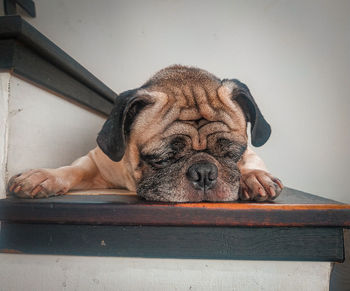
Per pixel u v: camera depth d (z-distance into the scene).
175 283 0.36
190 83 0.51
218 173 0.41
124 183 0.54
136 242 0.36
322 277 0.36
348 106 0.91
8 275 0.38
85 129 0.70
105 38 0.98
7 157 0.42
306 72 0.93
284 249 0.35
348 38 0.90
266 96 0.95
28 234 0.37
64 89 0.56
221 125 0.45
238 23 0.96
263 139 0.49
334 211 0.35
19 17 0.40
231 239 0.35
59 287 0.37
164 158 0.42
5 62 0.41
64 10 0.98
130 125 0.48
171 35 0.98
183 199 0.40
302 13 0.93
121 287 0.37
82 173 0.52
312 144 0.93
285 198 0.43
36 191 0.40
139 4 0.98
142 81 0.98
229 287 0.36
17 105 0.44
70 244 0.36
